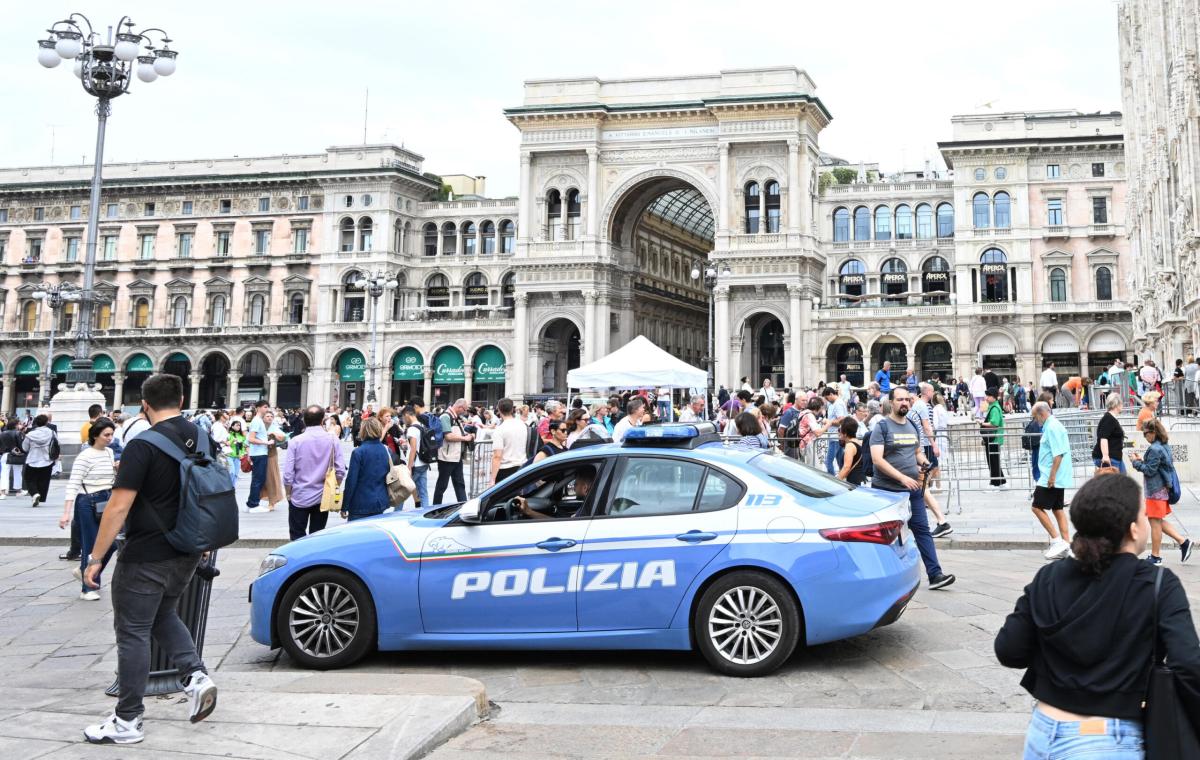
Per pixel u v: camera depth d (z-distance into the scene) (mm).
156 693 7363
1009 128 70812
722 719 7152
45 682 8180
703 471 8703
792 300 68188
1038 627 3807
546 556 8586
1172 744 3451
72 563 15344
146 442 6457
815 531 8219
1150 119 47656
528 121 73000
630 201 74812
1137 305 55125
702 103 69438
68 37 29109
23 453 28000
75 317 88875
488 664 9008
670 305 85500
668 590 8359
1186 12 35844
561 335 78062
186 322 86875
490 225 86375
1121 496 3721
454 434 20156
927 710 7238
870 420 18312
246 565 15008
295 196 85250
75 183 88750
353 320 83562
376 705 7004
